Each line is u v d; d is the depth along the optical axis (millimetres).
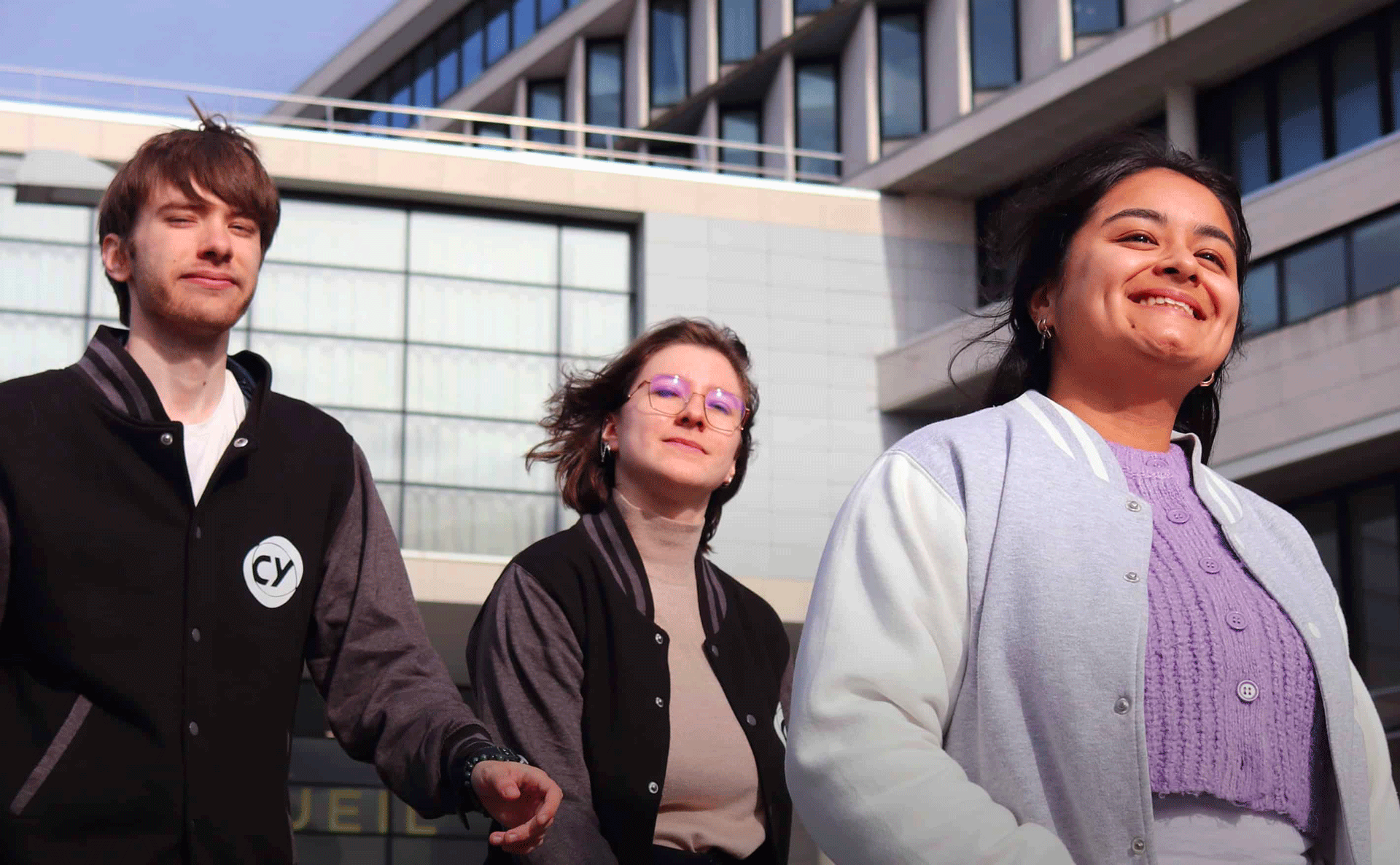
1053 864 2551
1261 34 26172
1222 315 3107
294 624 3482
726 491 4871
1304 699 2877
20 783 3176
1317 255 22844
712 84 37094
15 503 3287
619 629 4309
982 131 28578
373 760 3518
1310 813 2836
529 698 4254
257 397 3570
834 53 35438
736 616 4586
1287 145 26453
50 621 3268
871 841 2645
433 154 25766
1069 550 2848
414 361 25234
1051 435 3035
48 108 24234
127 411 3438
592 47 42031
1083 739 2711
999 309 3455
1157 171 3248
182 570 3363
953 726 2838
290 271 25094
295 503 3549
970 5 31531
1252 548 3004
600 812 4152
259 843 3324
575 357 25906
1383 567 22656
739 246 27094
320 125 25453
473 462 25016
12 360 23094
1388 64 25016
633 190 26641
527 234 26203
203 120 3717
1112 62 27516
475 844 21344
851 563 2951
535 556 4414
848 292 27688
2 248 23375
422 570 23156
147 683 3275
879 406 27250
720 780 4254
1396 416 21578
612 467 4727
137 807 3215
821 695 2807
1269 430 22969
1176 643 2816
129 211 3611
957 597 2879
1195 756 2744
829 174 34781
